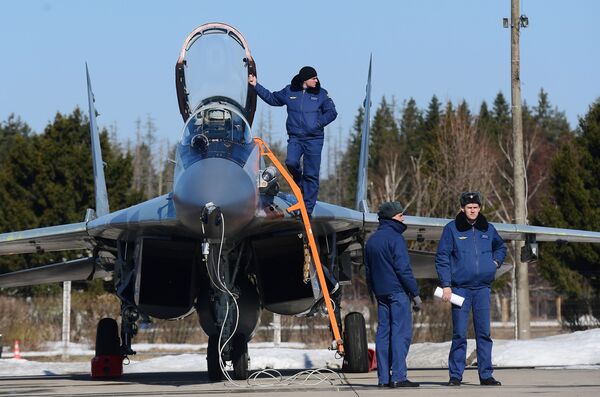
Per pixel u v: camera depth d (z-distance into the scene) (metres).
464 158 115.19
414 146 183.38
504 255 27.56
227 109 30.20
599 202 87.81
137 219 30.53
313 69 31.19
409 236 40.91
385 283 26.42
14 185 106.00
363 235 36.31
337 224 33.34
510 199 135.50
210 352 31.03
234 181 27.31
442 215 114.12
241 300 33.91
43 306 79.88
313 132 30.98
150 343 75.25
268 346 66.88
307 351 52.66
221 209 26.64
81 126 113.12
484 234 27.06
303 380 31.53
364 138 42.66
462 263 26.86
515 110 61.09
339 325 35.53
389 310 26.77
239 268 33.28
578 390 24.53
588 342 44.50
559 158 89.81
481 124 154.25
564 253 86.19
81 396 25.48
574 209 87.62
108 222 31.92
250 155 29.39
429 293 90.88
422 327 66.62
